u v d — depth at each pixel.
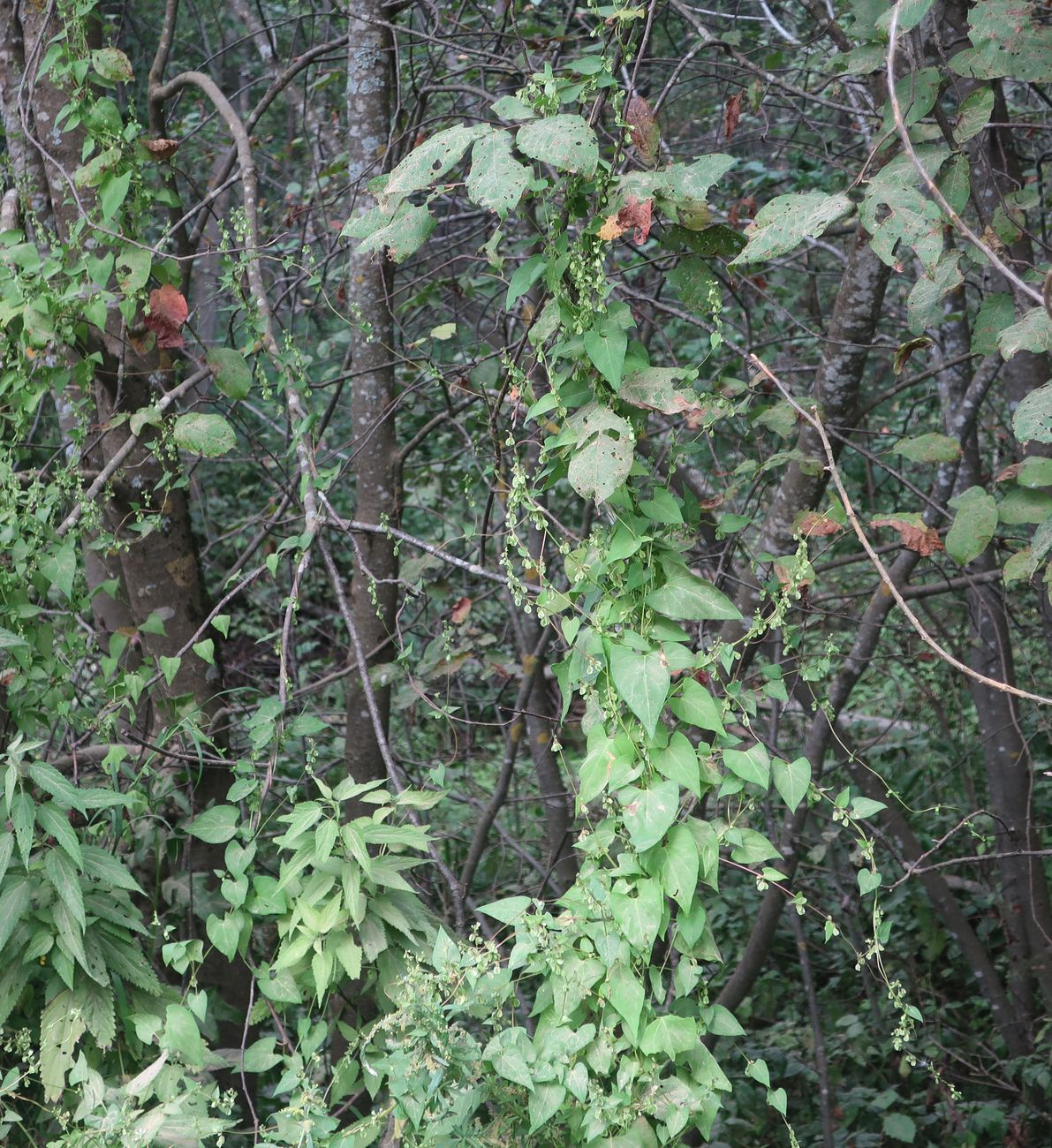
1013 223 2.34
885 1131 3.96
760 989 4.80
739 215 3.79
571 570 1.96
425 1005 1.79
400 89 3.94
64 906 1.96
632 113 2.05
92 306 2.59
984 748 4.15
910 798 5.22
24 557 2.54
